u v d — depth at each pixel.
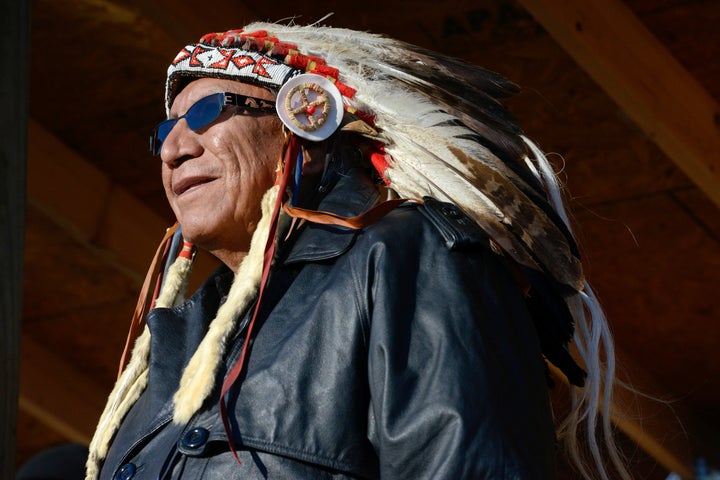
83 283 9.69
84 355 10.68
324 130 2.29
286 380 1.93
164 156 2.37
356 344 1.94
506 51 7.12
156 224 8.66
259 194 2.30
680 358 9.62
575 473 2.50
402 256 2.00
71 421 10.56
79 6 7.05
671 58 7.04
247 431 1.90
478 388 1.81
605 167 8.02
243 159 2.31
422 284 1.97
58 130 8.27
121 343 10.44
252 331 2.06
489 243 2.14
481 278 2.03
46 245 9.18
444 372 1.82
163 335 2.29
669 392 9.84
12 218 2.14
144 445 2.10
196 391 2.00
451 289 1.95
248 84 2.37
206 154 2.33
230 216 2.29
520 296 2.10
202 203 2.30
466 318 1.91
